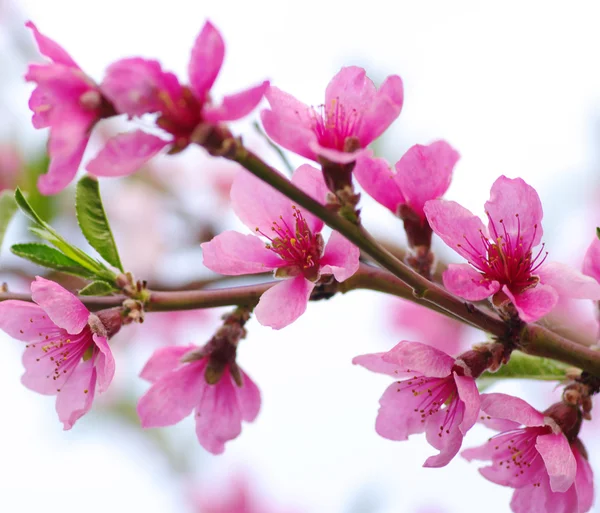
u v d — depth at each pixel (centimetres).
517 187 55
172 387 57
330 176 54
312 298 56
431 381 56
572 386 56
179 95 52
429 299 54
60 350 56
